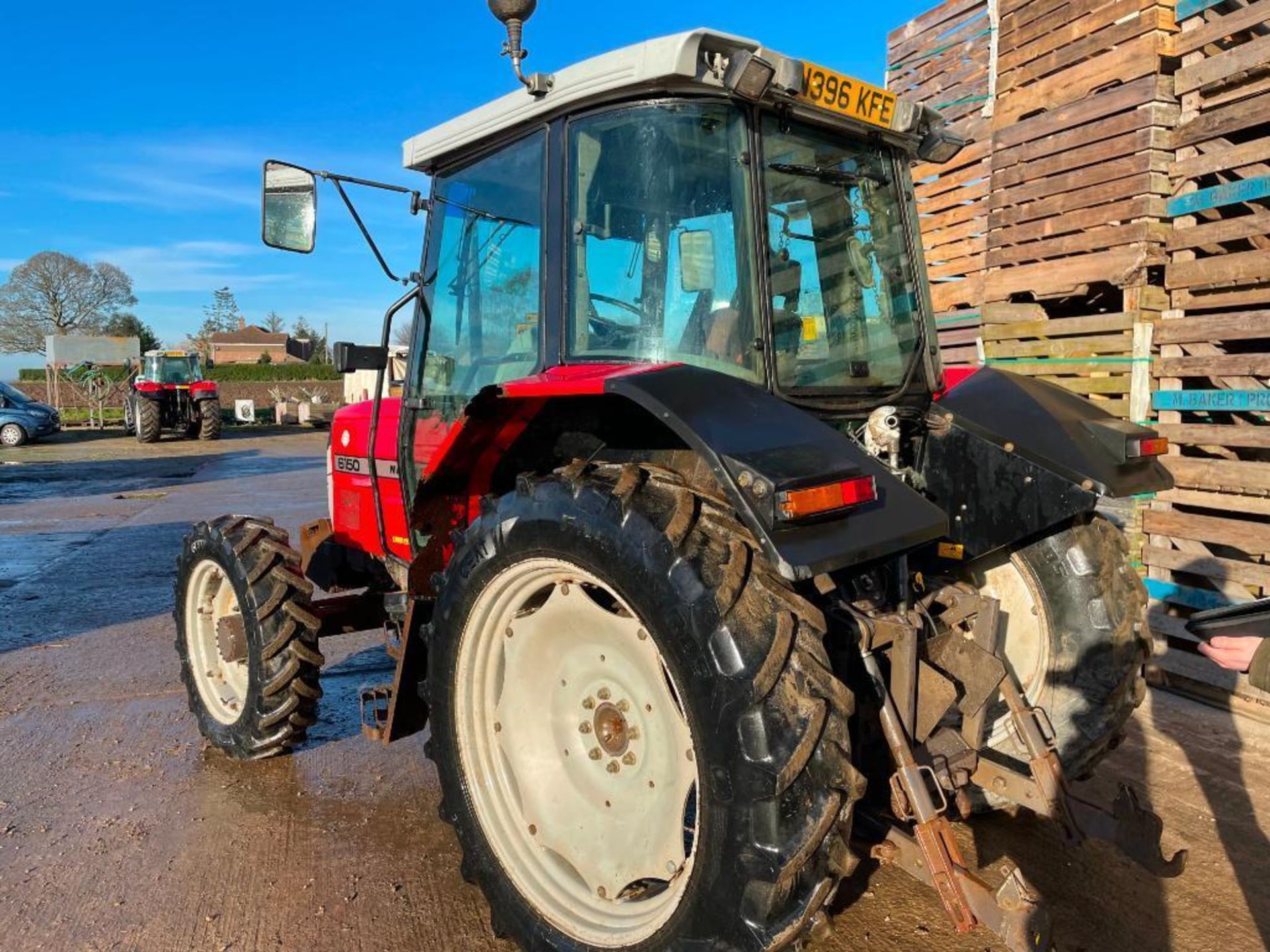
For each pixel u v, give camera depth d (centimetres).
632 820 227
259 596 358
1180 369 443
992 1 551
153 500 1285
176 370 2520
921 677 212
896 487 216
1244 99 426
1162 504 459
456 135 304
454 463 277
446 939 265
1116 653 288
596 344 260
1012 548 304
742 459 193
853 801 187
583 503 217
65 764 388
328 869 303
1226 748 383
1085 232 491
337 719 442
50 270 4728
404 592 352
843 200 281
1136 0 455
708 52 231
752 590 195
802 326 264
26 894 288
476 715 258
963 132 579
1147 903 278
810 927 189
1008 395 296
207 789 364
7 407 2312
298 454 2050
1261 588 418
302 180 319
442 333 332
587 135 259
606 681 235
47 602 688
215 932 268
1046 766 230
